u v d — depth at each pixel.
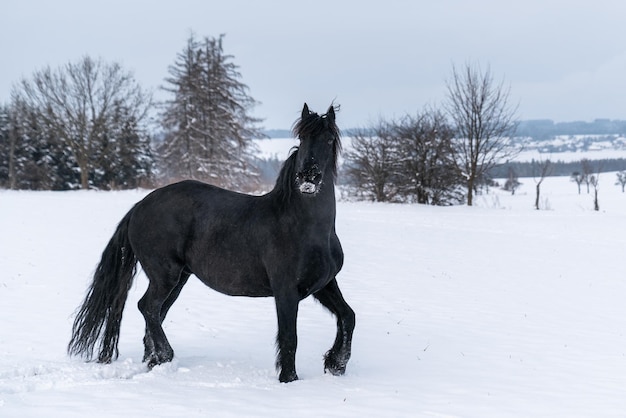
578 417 4.92
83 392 5.26
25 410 4.71
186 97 48.59
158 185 46.22
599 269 14.50
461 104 36.50
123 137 51.91
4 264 12.91
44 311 8.88
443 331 8.43
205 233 6.17
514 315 9.64
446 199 38.53
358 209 30.56
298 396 5.30
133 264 6.63
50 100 48.09
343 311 6.10
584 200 49.38
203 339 7.72
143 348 7.13
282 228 5.74
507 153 37.88
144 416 4.65
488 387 5.79
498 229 22.86
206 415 4.71
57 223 20.83
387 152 38.62
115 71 49.47
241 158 50.34
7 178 55.25
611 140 166.00
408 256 16.06
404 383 5.87
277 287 5.78
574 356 7.19
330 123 5.70
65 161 53.47
